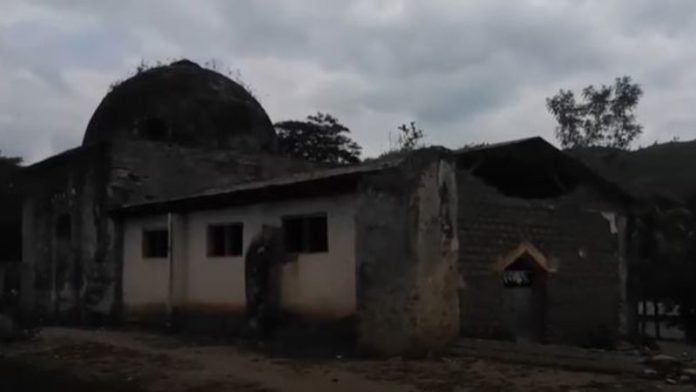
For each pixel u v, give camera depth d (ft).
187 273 58.70
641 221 62.59
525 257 47.98
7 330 52.49
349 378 35.91
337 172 47.19
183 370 39.65
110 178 66.49
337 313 45.60
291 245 49.96
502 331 45.80
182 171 71.46
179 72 82.23
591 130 113.91
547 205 49.78
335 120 135.23
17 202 97.45
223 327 54.85
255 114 84.12
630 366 34.94
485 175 46.55
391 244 41.98
